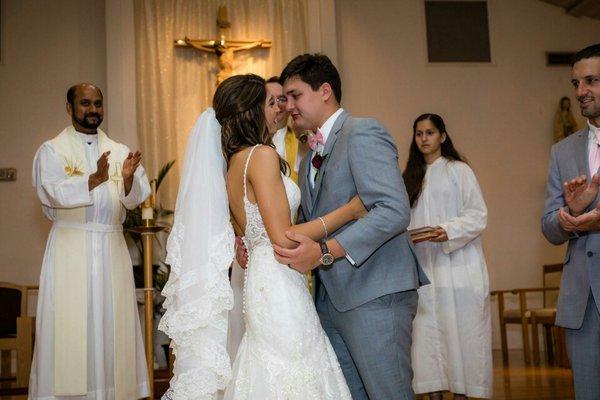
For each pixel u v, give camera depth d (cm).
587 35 896
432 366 405
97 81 786
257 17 801
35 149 765
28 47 779
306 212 257
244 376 229
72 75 782
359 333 233
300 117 255
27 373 472
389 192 225
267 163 230
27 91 772
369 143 232
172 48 782
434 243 411
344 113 253
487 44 877
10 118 765
